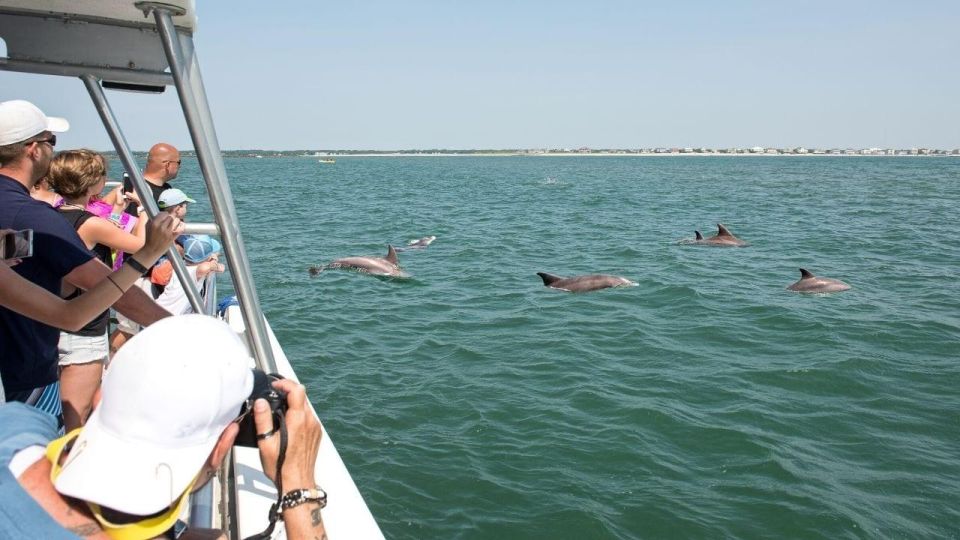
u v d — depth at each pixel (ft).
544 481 21.88
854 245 75.82
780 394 28.81
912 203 135.95
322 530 7.28
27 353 10.40
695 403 27.78
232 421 6.36
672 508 20.36
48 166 10.73
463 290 50.26
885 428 25.72
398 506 20.52
